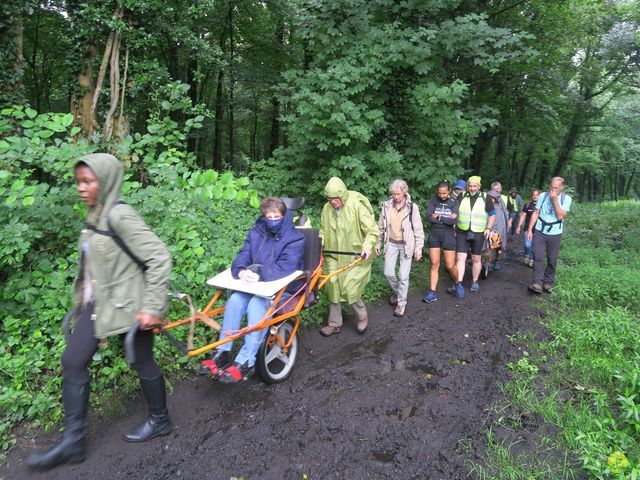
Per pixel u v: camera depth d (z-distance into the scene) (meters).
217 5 12.77
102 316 2.43
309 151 7.32
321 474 2.67
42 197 3.97
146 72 8.16
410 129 7.86
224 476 2.64
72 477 2.58
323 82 6.45
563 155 23.77
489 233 6.65
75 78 7.90
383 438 3.03
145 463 2.72
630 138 24.14
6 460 2.70
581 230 13.27
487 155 24.17
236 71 13.91
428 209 6.30
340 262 4.61
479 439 3.02
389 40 7.05
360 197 4.62
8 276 3.87
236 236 5.14
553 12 12.51
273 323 3.31
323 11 7.21
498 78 12.94
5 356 3.27
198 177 4.21
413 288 6.80
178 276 4.28
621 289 5.98
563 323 5.04
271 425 3.14
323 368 4.08
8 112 3.99
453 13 9.01
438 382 3.84
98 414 3.15
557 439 3.00
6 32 6.35
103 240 2.36
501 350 4.54
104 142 7.43
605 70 18.59
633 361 3.81
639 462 2.61
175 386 3.57
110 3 7.69
